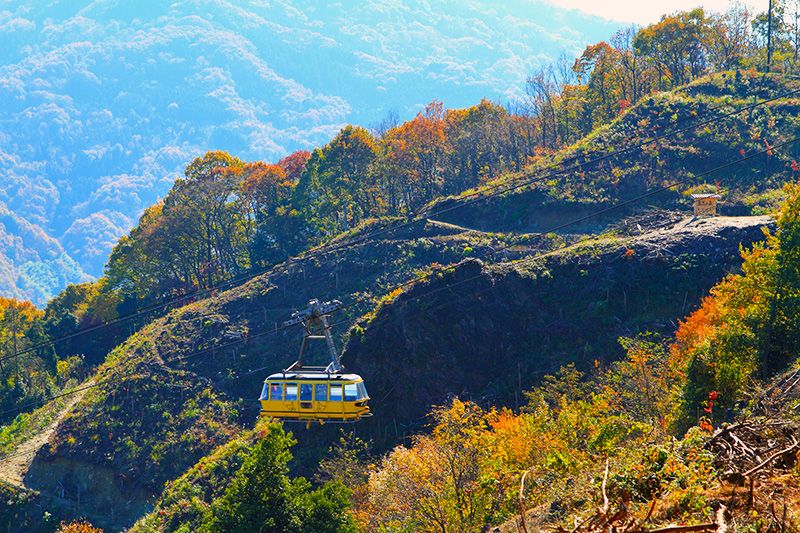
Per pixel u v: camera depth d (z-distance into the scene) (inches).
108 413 4783.5
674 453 847.7
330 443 3486.7
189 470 4069.9
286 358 4884.4
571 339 3690.9
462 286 3922.2
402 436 3449.8
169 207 7504.9
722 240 4005.9
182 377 4933.6
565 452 1779.0
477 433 2039.9
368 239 5767.7
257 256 6884.8
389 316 3865.7
